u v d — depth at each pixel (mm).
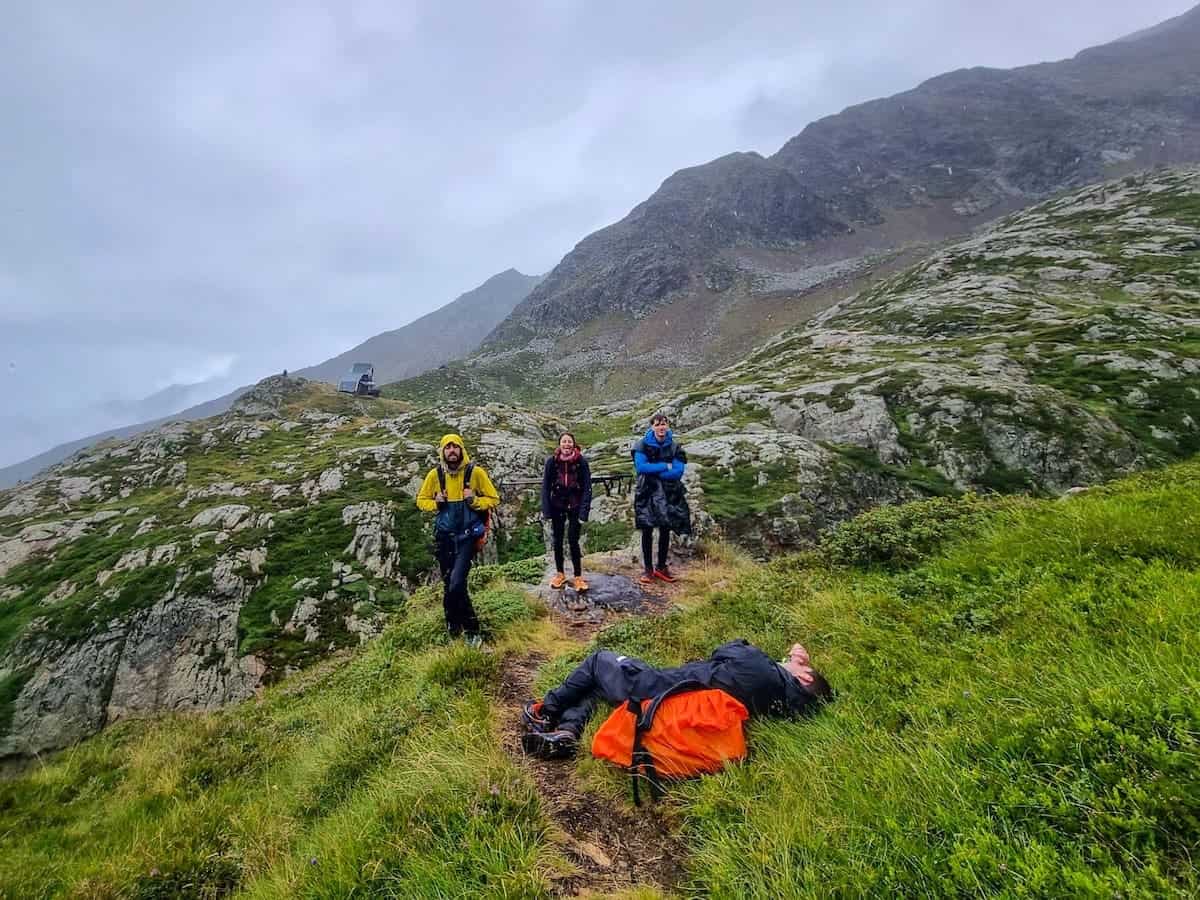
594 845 4020
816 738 4367
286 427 70125
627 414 74500
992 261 81688
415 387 151625
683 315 196250
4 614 31344
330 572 31578
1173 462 27281
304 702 11094
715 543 14383
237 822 6016
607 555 14062
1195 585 4711
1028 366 38750
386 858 3932
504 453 45625
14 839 8273
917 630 5809
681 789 4207
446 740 5445
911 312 67125
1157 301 53250
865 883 2889
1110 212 90625
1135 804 2740
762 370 63469
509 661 7871
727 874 3281
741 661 5000
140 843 6160
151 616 28672
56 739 24531
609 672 5508
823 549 9648
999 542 7477
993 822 2969
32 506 48656
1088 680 3773
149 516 40281
